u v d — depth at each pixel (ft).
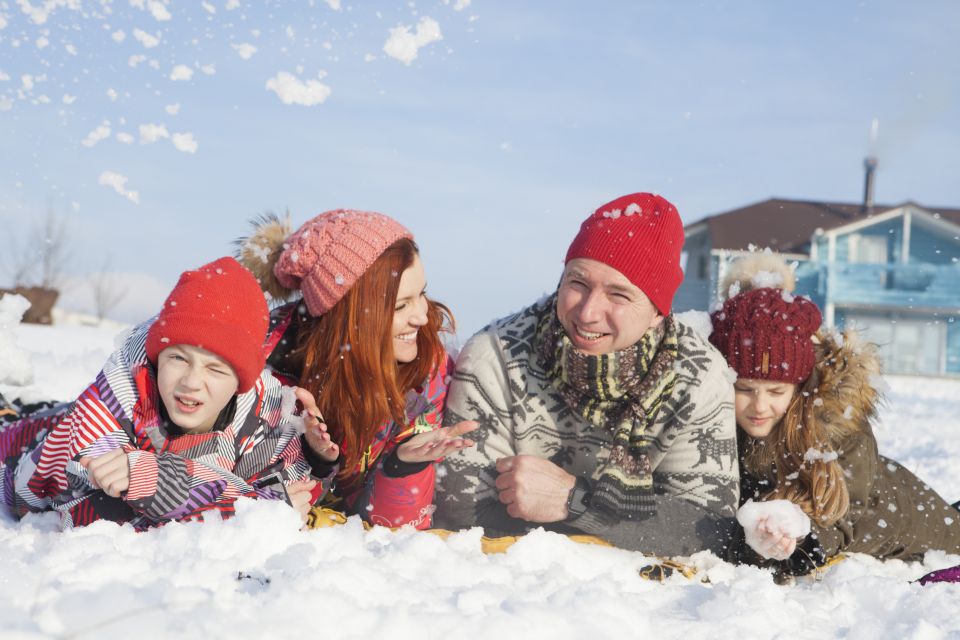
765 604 6.68
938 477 16.21
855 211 93.81
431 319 9.35
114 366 8.13
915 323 92.02
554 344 8.85
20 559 6.33
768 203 95.61
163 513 7.46
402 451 8.52
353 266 8.52
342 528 7.72
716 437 8.91
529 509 8.39
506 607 6.01
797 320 9.24
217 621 5.22
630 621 6.07
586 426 9.11
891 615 7.17
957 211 91.25
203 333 7.61
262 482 8.22
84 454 7.70
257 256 9.36
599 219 8.59
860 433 9.78
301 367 9.07
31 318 55.06
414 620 5.57
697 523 8.61
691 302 92.84
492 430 9.14
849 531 9.50
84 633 4.98
